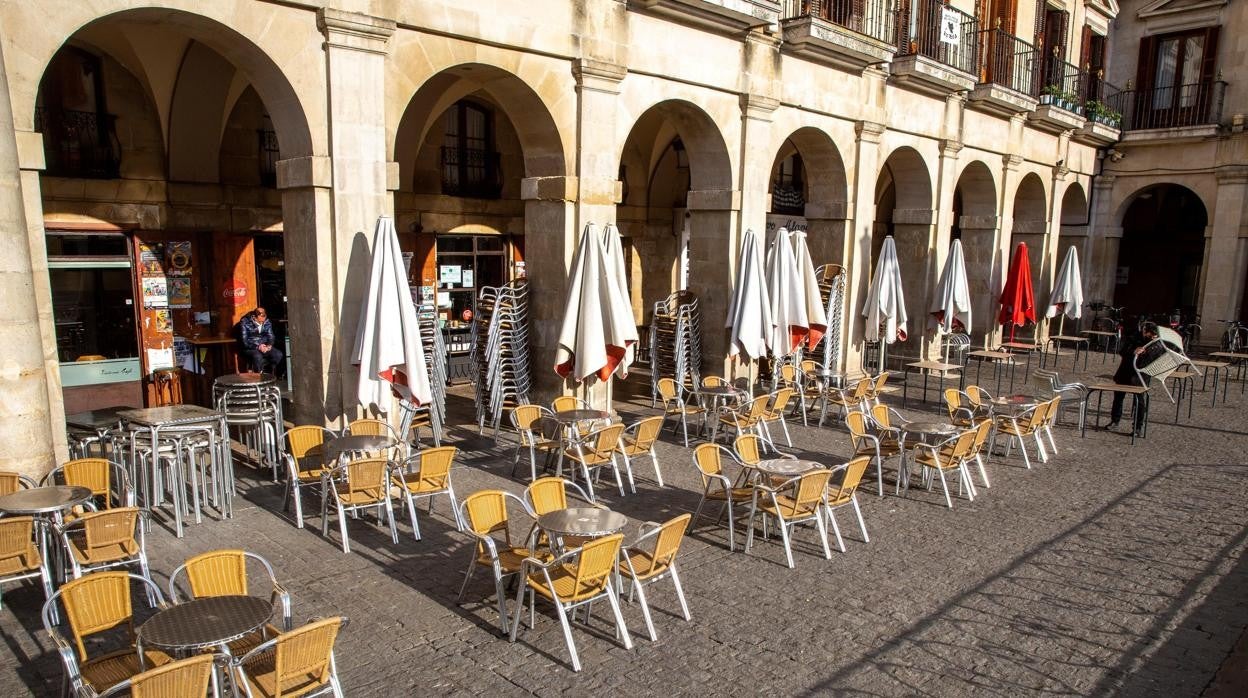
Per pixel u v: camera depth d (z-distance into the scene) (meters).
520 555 6.15
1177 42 23.16
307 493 8.70
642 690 5.16
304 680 4.46
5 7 6.59
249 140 11.95
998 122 19.30
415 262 14.30
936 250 18.03
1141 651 5.82
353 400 9.07
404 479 7.72
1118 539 8.05
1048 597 6.68
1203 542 8.01
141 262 11.05
